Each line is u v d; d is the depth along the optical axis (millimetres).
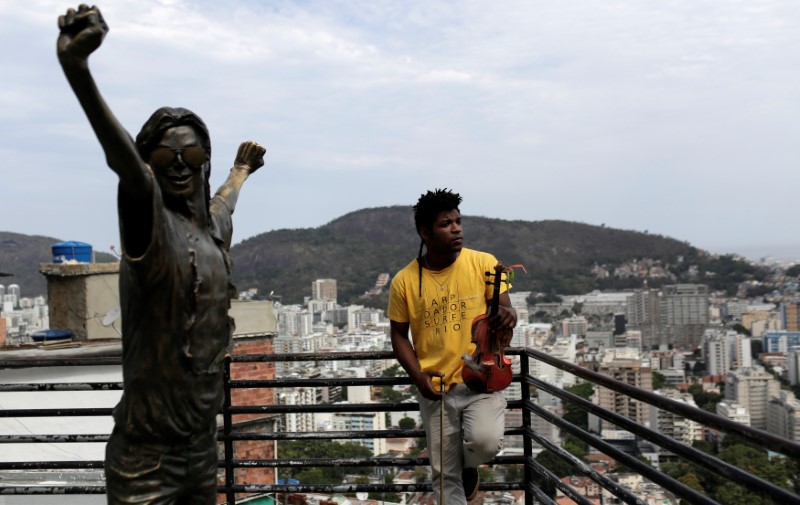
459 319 3518
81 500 7496
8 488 3895
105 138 1969
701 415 2500
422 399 3668
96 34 1841
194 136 2416
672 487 2656
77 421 8188
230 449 4023
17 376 8078
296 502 9141
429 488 3865
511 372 3484
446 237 3486
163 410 2432
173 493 2523
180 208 2447
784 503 2055
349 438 3996
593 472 3258
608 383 3131
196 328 2416
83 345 8672
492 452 3465
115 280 10469
